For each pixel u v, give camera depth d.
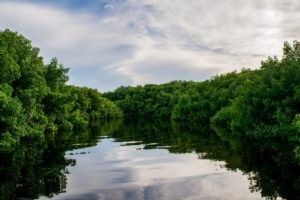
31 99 38.44
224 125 61.41
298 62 39.94
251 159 24.70
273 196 14.88
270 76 40.50
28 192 16.45
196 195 15.27
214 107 73.50
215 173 20.41
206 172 20.80
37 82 40.66
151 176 20.09
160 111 128.38
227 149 30.56
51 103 51.25
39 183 18.48
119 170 22.38
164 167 23.08
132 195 15.56
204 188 16.64
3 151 31.00
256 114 40.00
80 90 101.81
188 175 20.06
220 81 84.56
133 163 25.12
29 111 38.75
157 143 37.88
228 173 20.25
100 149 33.62
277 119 35.62
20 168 23.08
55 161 26.19
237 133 44.38
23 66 39.41
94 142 40.28
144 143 38.28
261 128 38.00
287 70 39.34
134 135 49.31
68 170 22.47
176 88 145.25
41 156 28.66
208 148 31.88
